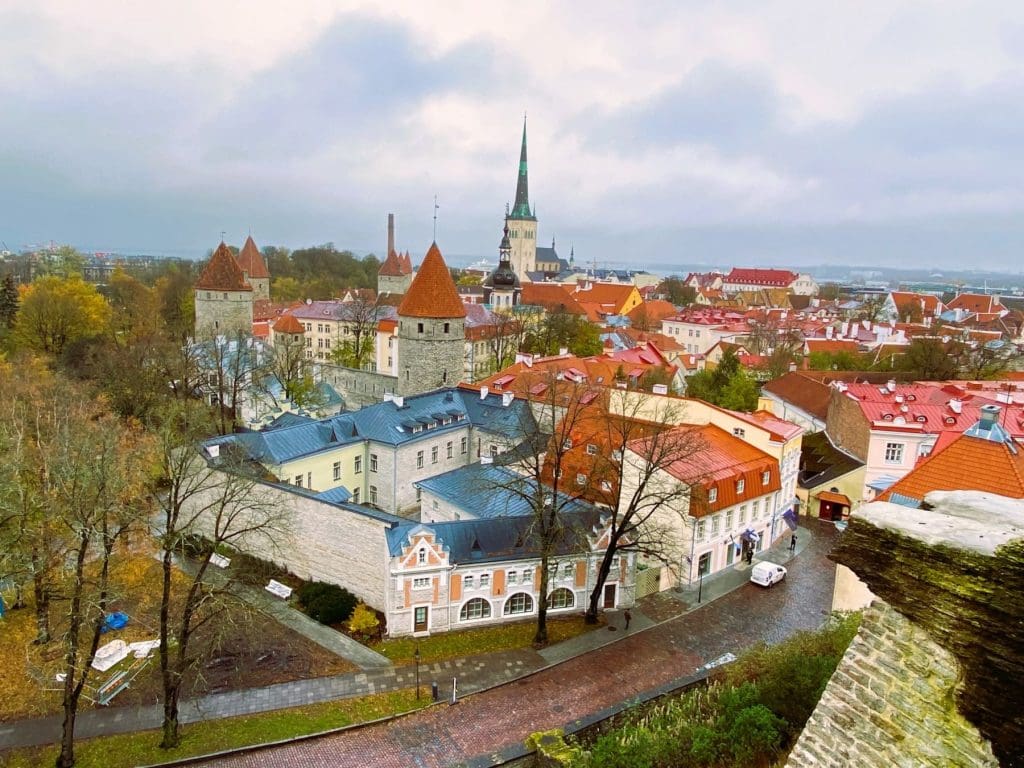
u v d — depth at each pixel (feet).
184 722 112.06
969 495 40.88
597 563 150.10
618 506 157.07
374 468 207.10
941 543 36.55
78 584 102.32
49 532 124.26
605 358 312.29
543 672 128.16
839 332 422.82
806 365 331.98
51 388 200.23
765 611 151.94
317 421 199.93
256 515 158.81
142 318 401.70
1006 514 38.40
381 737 110.22
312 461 188.75
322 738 109.70
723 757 73.77
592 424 181.68
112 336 345.10
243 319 333.42
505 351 380.58
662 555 147.23
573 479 173.27
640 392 207.41
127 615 137.90
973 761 34.88
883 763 38.09
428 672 127.13
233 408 240.73
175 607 143.02
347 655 131.54
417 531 135.64
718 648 137.18
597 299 601.62
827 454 222.07
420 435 210.18
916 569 37.52
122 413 231.50
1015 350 367.45
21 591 141.59
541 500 140.87
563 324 389.19
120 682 120.26
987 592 34.81
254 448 178.70
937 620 36.47
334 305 481.87
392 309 433.48
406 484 207.72
